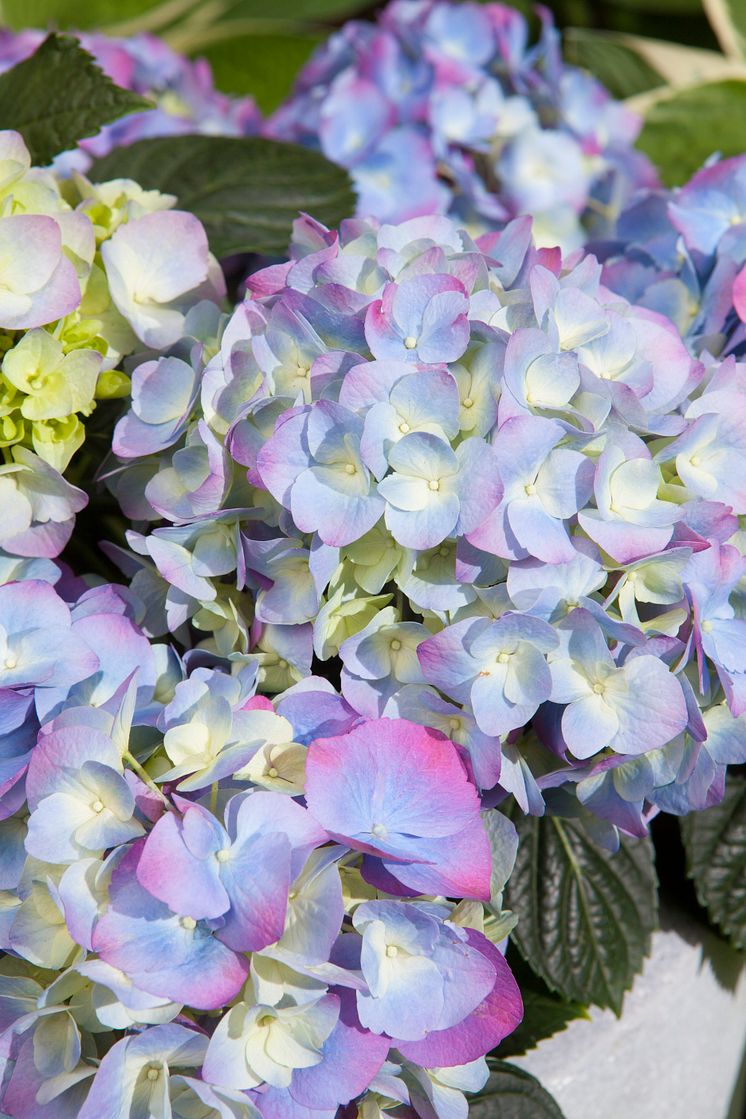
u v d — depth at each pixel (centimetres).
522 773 90
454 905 89
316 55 129
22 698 89
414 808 88
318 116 120
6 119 106
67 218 95
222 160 111
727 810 106
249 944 85
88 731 86
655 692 89
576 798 93
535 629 88
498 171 118
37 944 87
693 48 189
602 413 90
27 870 88
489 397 89
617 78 167
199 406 93
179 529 91
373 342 89
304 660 92
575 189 118
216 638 93
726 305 99
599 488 88
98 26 165
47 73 105
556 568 89
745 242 101
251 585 92
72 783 87
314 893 86
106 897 86
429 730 90
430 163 115
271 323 91
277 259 111
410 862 87
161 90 124
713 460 92
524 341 89
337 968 86
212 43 164
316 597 90
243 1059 85
